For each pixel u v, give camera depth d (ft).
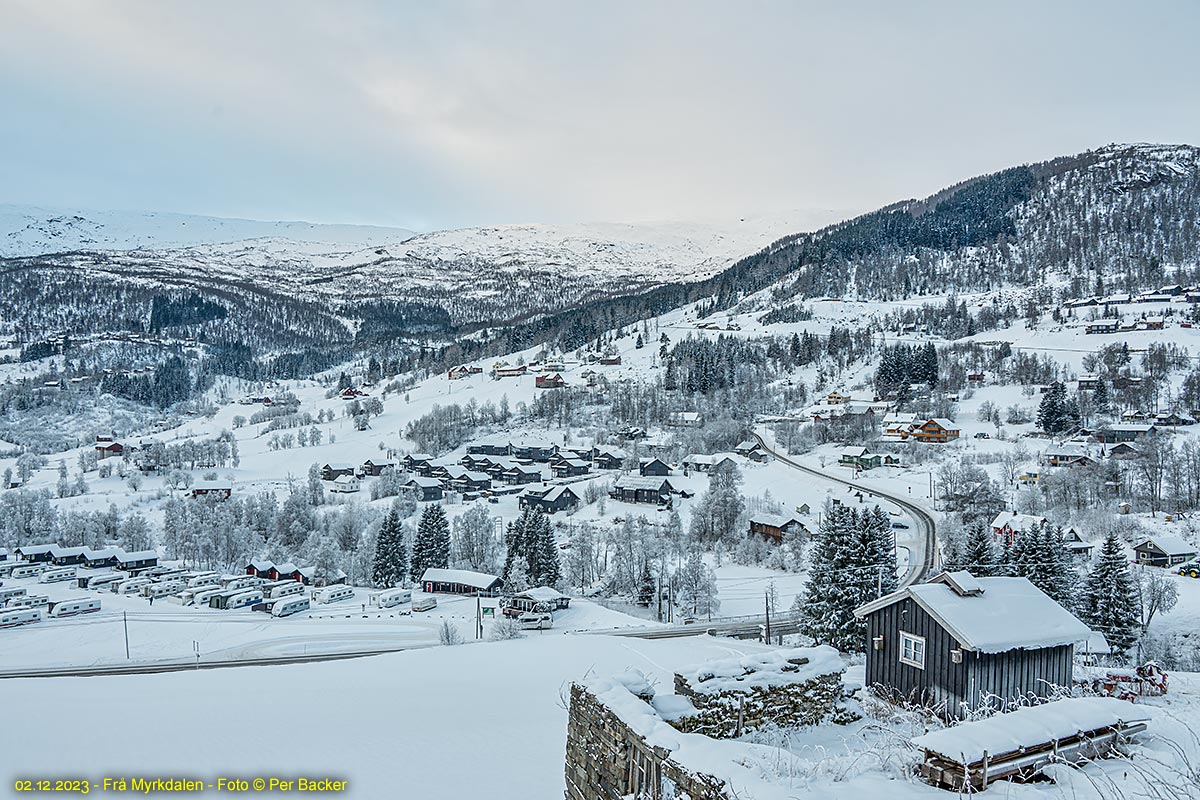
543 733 79.87
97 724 89.45
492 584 281.13
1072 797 27.25
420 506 421.18
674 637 206.18
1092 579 164.45
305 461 560.20
